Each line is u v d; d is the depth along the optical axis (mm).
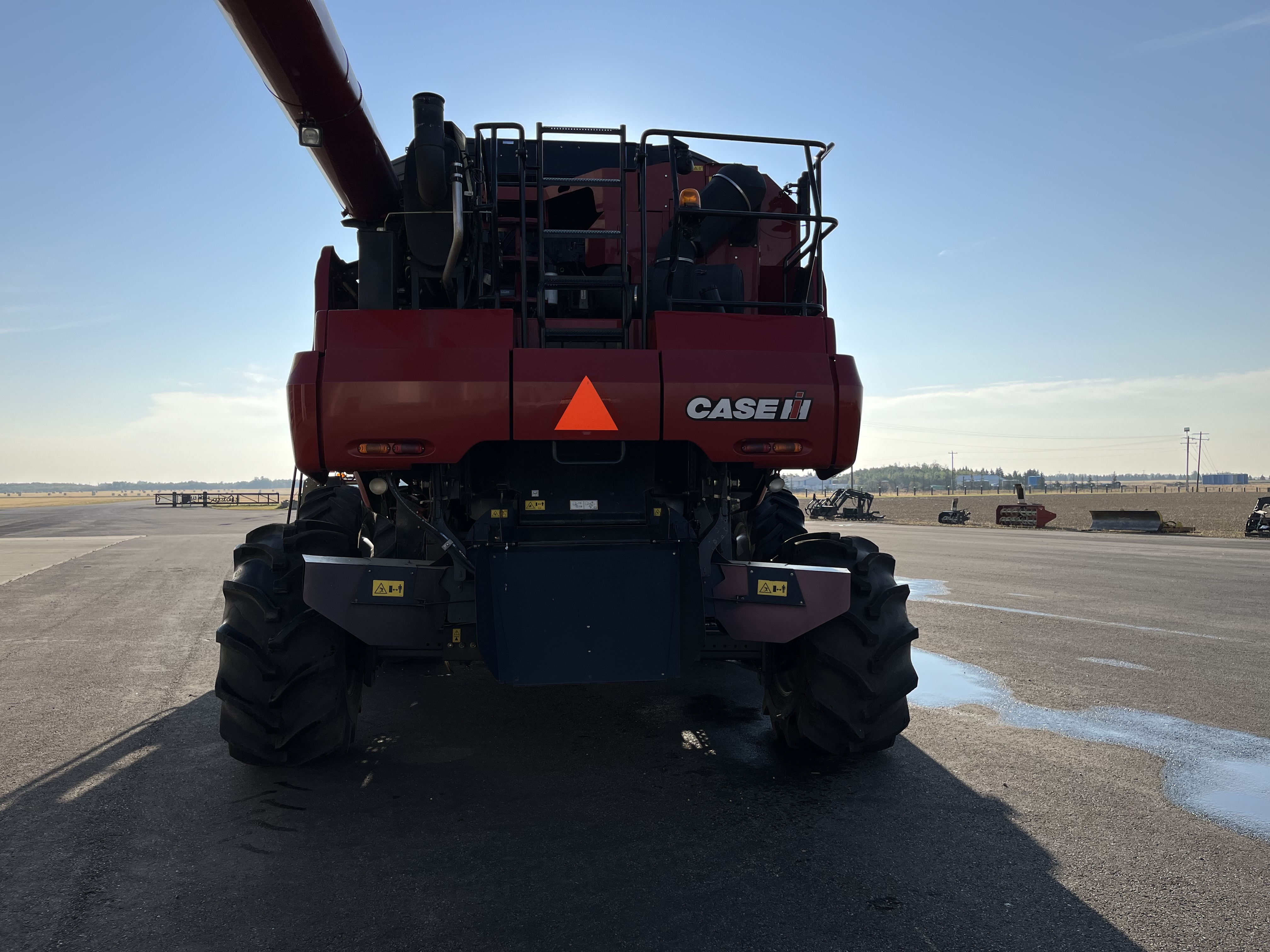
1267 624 7688
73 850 2891
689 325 3502
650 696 5262
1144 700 4973
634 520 3678
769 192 4555
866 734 3615
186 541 22234
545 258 4059
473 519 3709
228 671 3430
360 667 3789
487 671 6016
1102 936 2305
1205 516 43344
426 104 3459
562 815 3232
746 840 2982
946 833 3033
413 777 3697
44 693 5250
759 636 3490
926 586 10742
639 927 2357
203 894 2562
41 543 21234
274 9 2904
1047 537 23562
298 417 3252
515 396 3295
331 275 3672
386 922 2391
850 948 2242
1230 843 2951
